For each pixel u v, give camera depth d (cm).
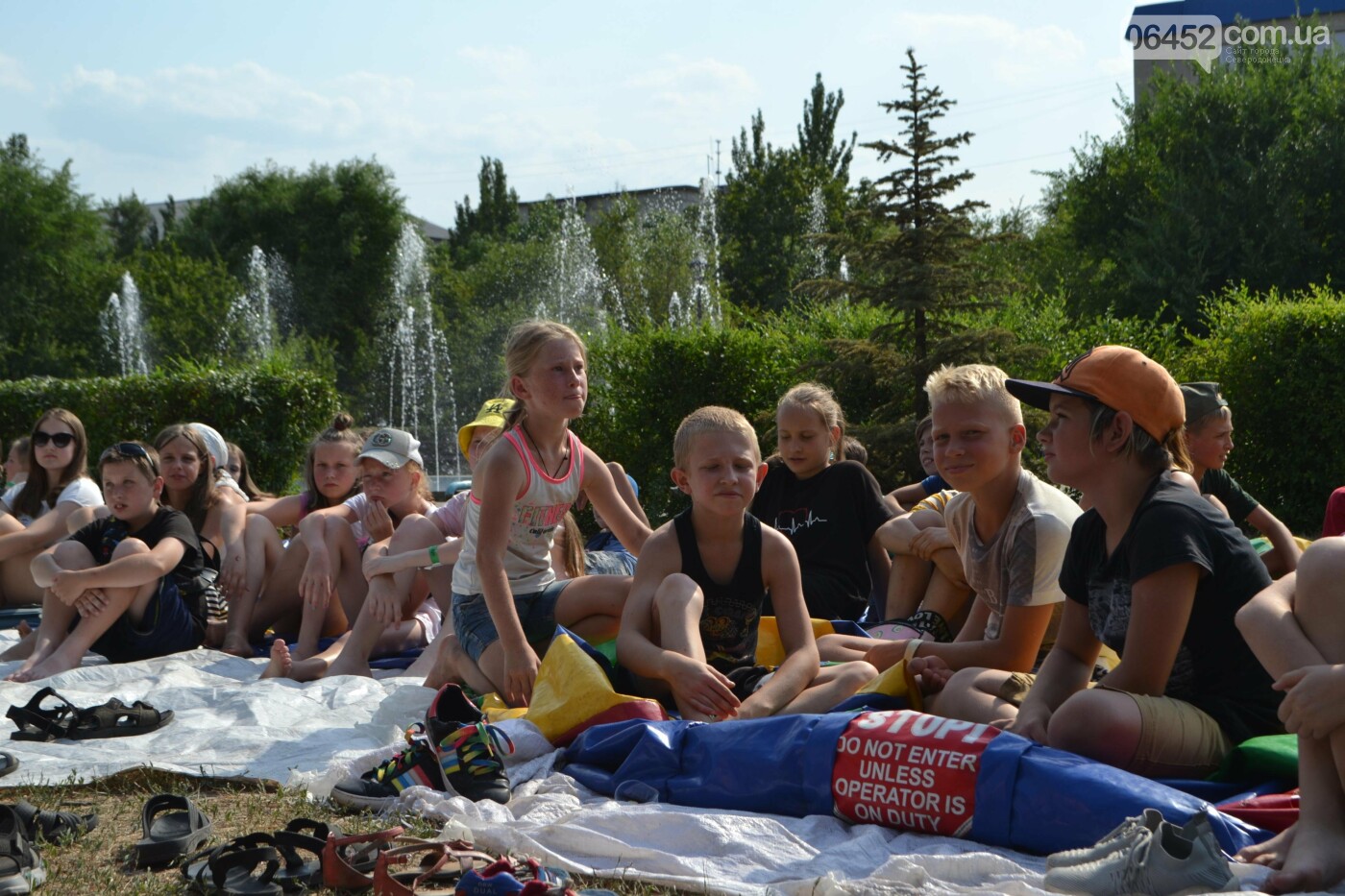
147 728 411
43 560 530
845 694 367
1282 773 280
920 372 1202
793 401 553
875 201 1226
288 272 5291
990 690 334
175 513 579
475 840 278
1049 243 3117
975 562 392
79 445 705
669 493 1338
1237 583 291
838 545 537
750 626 404
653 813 283
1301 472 1259
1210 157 2722
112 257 5338
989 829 267
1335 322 1223
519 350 438
